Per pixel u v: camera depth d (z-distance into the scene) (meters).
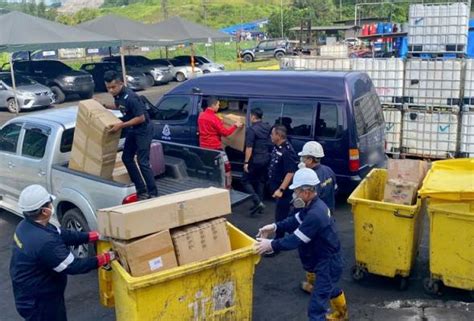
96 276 6.24
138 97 5.97
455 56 10.89
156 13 88.06
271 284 5.87
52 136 6.66
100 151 5.88
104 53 38.66
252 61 40.00
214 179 6.87
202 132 8.40
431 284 5.36
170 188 6.66
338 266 4.54
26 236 3.91
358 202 5.50
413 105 10.84
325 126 8.08
